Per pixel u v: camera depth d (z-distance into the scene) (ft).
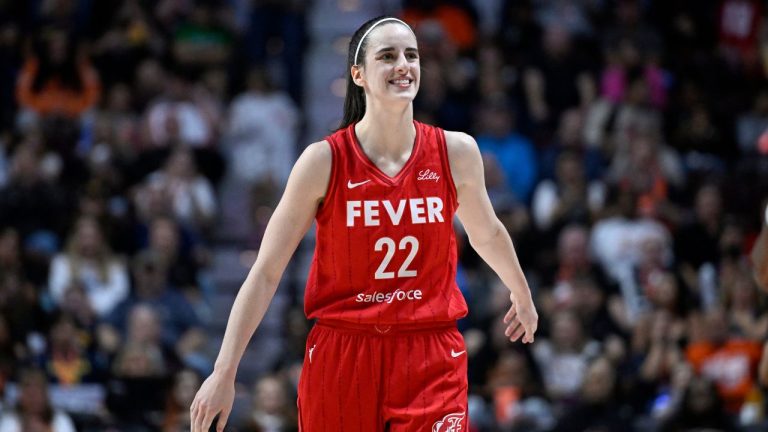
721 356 101.30
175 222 111.14
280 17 135.95
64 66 125.70
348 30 147.64
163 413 92.63
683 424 91.61
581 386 93.97
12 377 92.73
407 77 45.27
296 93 134.82
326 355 45.88
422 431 44.88
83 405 94.99
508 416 91.91
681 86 137.28
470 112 126.41
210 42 133.28
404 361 45.32
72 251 107.34
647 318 101.30
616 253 111.55
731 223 116.67
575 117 123.75
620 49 135.74
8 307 99.55
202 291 111.96
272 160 127.24
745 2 144.46
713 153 130.93
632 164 120.67
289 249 45.39
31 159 115.24
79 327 101.19
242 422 91.86
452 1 140.87
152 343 98.43
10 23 133.39
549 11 143.84
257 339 114.73
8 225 112.88
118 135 122.11
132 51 130.21
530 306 48.98
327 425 46.01
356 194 45.19
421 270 45.34
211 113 127.34
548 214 117.91
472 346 98.68
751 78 140.77
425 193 45.50
